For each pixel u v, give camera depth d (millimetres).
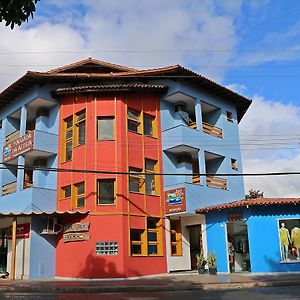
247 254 24750
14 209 25359
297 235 22641
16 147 26859
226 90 28797
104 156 24062
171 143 26109
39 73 25062
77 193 24422
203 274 22969
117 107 24859
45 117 27109
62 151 25812
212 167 29484
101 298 14406
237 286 17547
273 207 22766
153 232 24688
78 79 26234
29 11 5328
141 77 26266
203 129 28016
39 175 26000
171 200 25156
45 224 23578
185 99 27438
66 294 16281
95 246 22438
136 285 17781
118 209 23094
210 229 24500
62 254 23484
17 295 15828
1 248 25906
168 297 14227
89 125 24703
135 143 25078
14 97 28062
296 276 20250
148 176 25547
